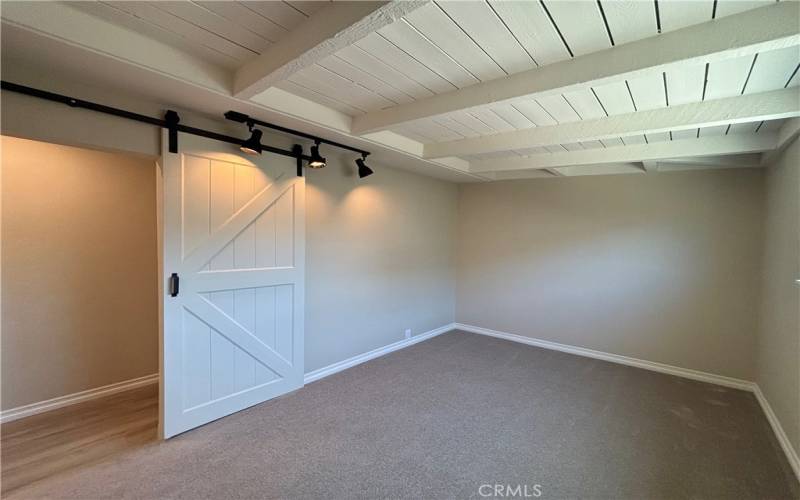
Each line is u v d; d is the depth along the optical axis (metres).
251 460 2.30
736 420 2.94
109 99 2.17
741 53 1.48
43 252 2.90
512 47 1.73
